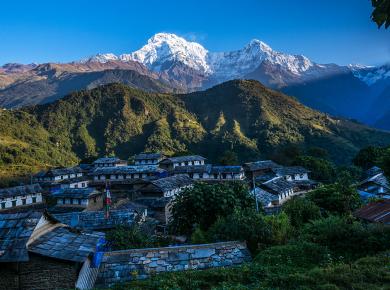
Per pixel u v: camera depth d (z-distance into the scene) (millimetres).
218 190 27797
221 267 15141
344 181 38906
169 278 13805
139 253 15539
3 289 12609
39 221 13805
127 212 38719
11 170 132625
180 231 27422
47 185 97938
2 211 73125
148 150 174125
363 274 13227
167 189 63312
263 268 14758
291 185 69125
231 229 19484
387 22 5965
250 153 155875
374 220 20359
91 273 14367
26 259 12211
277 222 21703
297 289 12516
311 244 17297
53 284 12797
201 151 175125
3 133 170375
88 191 66500
